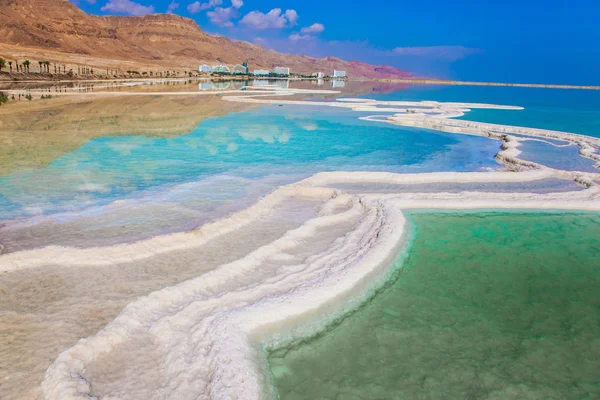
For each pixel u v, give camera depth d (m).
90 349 2.97
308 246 5.01
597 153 11.39
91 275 4.08
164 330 3.24
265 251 4.71
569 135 14.29
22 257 4.25
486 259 5.03
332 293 3.89
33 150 9.89
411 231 5.73
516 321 3.79
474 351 3.36
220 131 13.77
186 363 2.91
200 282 3.97
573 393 2.93
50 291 3.77
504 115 22.08
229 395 2.60
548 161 10.50
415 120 17.31
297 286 3.98
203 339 3.15
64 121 14.77
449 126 16.16
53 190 6.86
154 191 6.92
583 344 3.48
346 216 6.06
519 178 8.58
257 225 5.63
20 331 3.17
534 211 6.57
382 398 2.84
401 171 9.27
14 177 7.58
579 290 4.36
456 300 4.12
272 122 16.34
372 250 4.80
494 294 4.25
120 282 3.97
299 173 8.61
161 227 5.25
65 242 4.73
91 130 13.08
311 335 3.47
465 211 6.53
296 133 14.04
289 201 6.86
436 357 3.28
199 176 8.06
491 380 3.04
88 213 5.72
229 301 3.68
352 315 3.79
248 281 4.13
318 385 2.94
